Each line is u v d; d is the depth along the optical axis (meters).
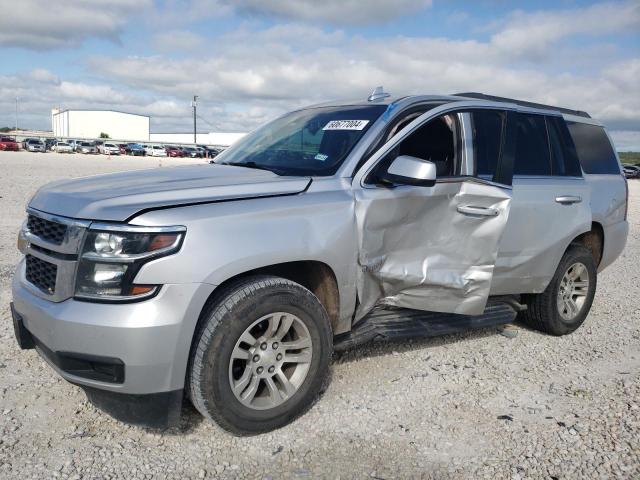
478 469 3.16
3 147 63.94
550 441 3.46
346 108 4.58
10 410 3.57
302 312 3.45
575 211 5.12
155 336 2.98
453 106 4.42
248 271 3.45
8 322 5.00
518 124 4.95
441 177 4.09
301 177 3.76
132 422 3.20
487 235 4.17
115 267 3.01
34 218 3.52
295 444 3.35
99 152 70.75
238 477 3.03
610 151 6.00
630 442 3.45
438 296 4.15
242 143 4.93
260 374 3.37
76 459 3.11
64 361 3.10
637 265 9.13
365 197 3.78
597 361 4.79
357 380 4.20
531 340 5.26
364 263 3.79
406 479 3.05
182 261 3.05
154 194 3.25
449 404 3.90
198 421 3.56
